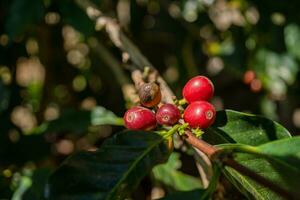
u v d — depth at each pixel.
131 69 0.44
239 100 0.72
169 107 0.29
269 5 0.60
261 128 0.31
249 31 0.64
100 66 0.69
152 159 0.29
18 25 0.50
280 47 0.62
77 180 0.28
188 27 0.66
